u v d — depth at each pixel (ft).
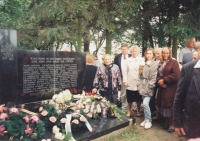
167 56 15.53
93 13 33.68
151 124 16.51
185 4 34.78
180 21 31.76
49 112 13.25
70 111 14.05
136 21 36.52
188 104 7.50
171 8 35.78
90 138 13.07
